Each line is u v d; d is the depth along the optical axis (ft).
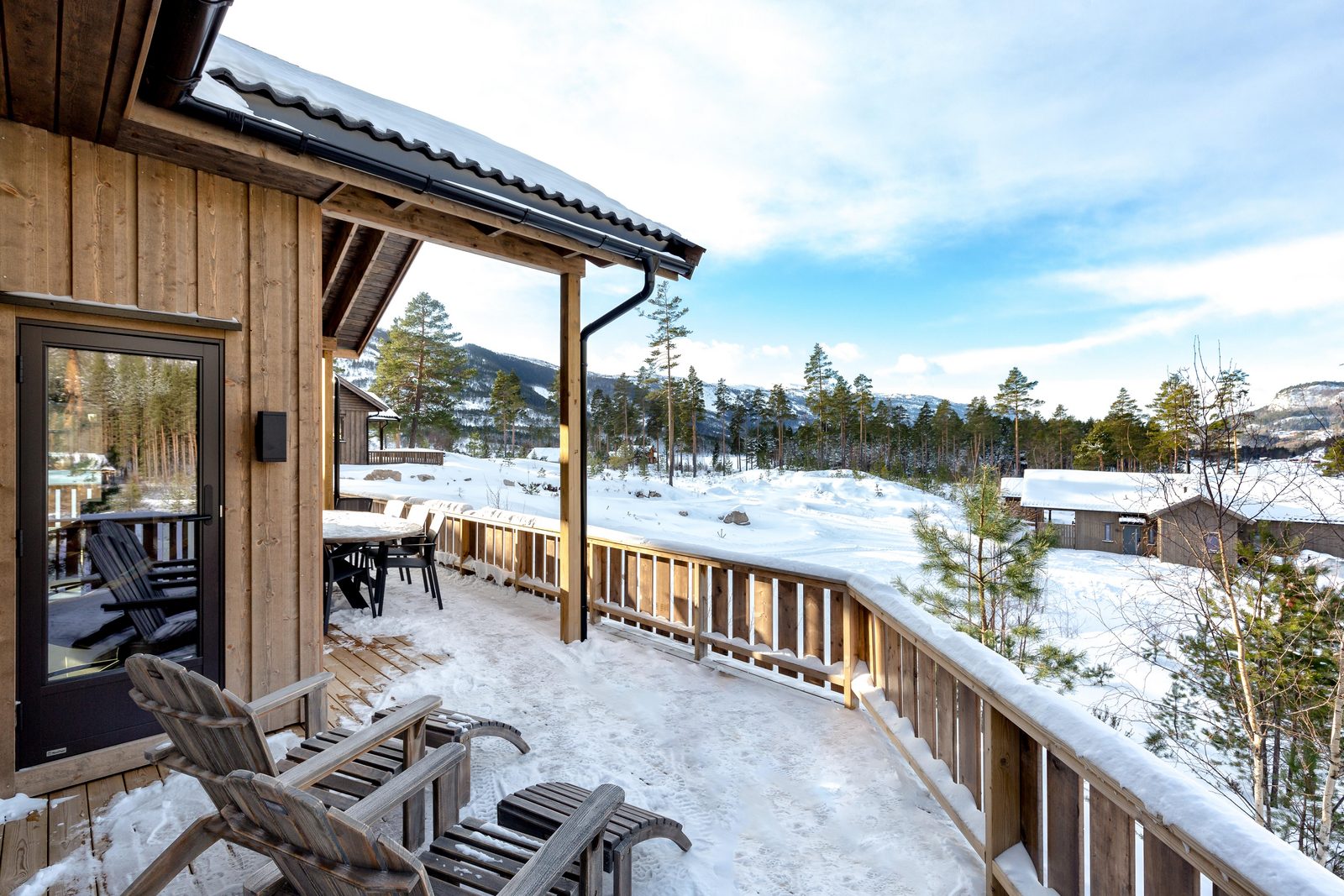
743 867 7.44
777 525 66.33
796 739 10.93
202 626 10.19
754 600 14.03
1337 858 17.44
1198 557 22.50
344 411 79.66
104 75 7.04
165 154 9.45
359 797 7.06
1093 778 4.86
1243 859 3.22
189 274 9.96
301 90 10.05
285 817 4.01
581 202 12.99
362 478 67.62
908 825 8.29
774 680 13.61
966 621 24.22
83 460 9.07
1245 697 19.69
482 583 23.27
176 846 5.84
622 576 17.63
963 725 7.75
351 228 20.01
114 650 9.38
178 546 9.97
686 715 11.99
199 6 5.99
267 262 10.91
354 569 18.76
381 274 24.04
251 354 10.71
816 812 8.66
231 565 10.50
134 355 9.50
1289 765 19.01
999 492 24.76
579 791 7.31
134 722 9.52
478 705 12.34
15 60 6.75
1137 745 4.62
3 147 8.26
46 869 7.00
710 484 106.42
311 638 11.56
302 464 11.45
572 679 13.82
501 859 5.65
